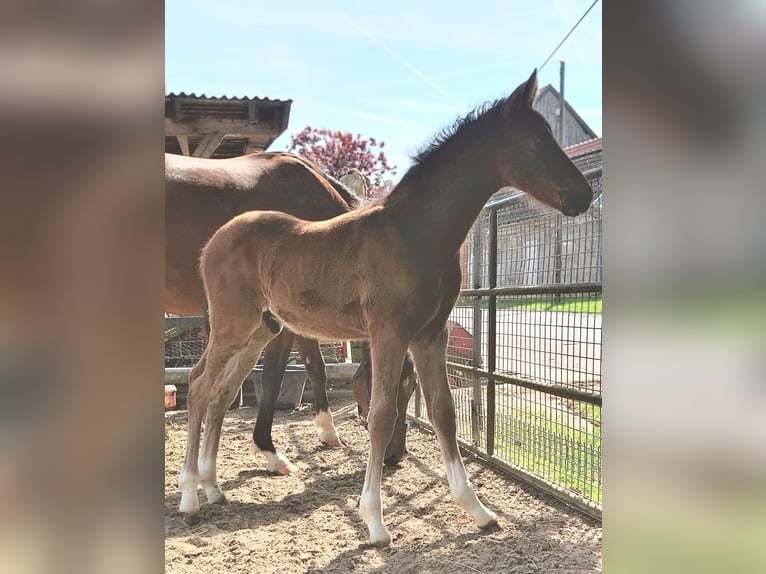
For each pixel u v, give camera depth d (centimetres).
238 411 607
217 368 316
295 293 301
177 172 384
